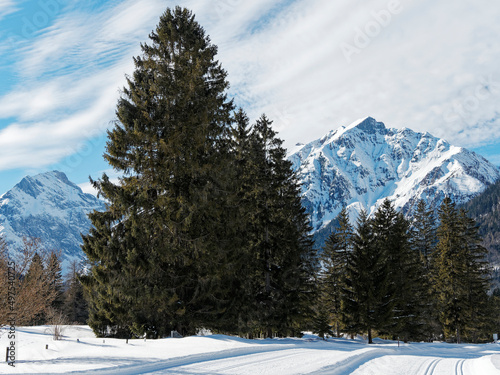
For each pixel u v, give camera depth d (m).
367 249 37.78
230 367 12.84
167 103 25.33
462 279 45.69
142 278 23.31
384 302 37.03
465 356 22.16
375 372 13.81
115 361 13.41
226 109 28.20
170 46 26.72
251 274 29.12
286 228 32.06
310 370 12.68
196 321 24.48
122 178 24.84
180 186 24.33
